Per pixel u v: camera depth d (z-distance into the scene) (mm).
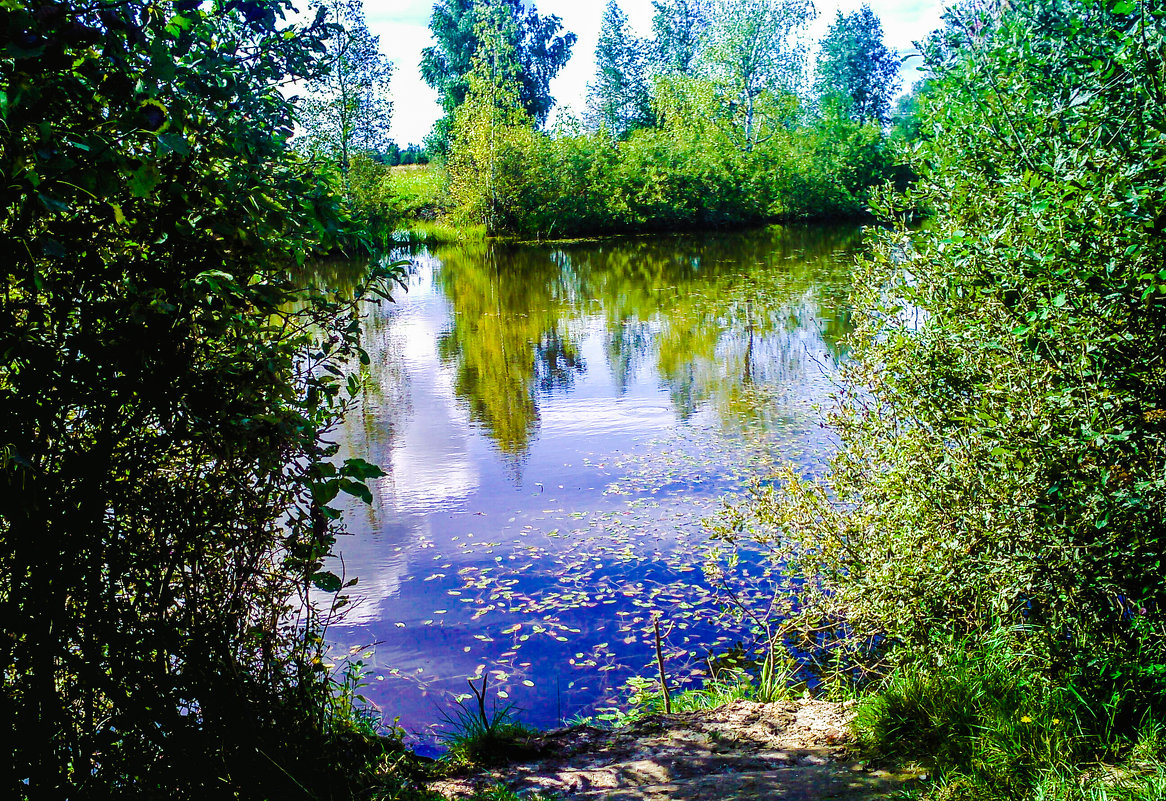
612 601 6090
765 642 5500
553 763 3820
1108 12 4039
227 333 2541
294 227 2656
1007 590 3791
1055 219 3633
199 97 2418
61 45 2027
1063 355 3736
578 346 15172
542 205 37938
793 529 5367
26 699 2414
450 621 5855
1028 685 3574
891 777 3236
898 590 4484
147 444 2549
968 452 4234
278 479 2727
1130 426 3512
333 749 3092
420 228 37469
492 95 37938
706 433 9953
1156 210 3338
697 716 4371
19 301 2289
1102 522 3391
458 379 13023
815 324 16219
